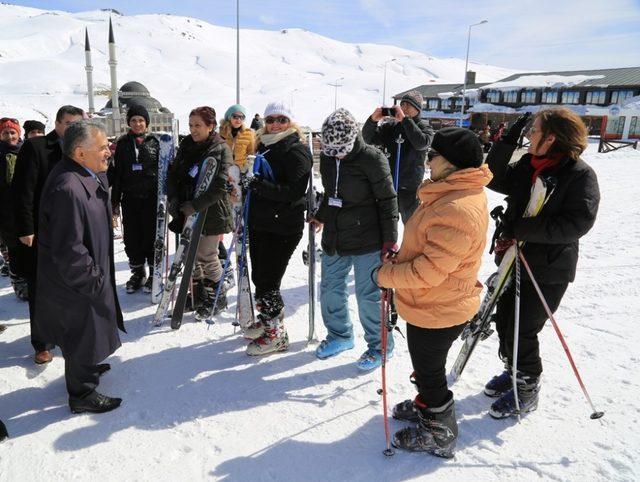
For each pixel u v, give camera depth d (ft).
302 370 10.82
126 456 8.08
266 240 11.00
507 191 8.68
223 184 11.83
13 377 10.44
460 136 6.81
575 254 8.26
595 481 7.38
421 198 7.21
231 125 18.37
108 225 9.25
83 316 8.80
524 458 7.92
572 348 11.59
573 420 8.85
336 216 10.40
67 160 8.55
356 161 9.93
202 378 10.50
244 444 8.39
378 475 7.64
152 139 14.88
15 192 10.34
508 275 8.61
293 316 13.89
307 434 8.65
